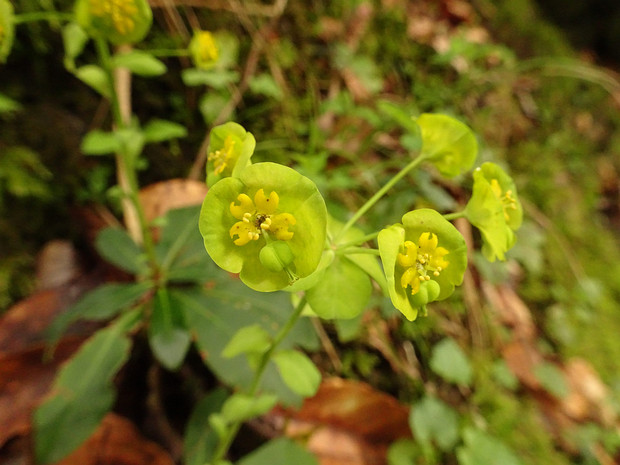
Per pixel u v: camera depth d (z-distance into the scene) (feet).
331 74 0.69
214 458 0.34
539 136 0.92
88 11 0.34
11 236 0.46
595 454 0.58
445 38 0.85
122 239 0.44
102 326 0.44
